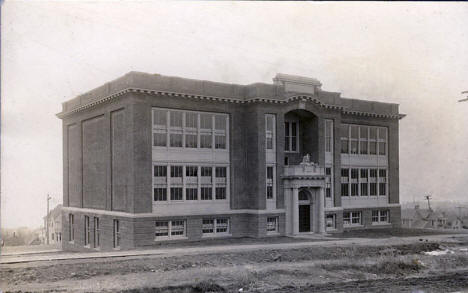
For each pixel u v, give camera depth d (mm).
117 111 43469
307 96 48094
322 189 48469
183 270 27797
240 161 46406
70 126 54094
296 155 50781
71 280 25000
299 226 48781
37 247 63906
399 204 60906
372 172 58938
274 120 46875
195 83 43656
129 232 39969
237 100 45938
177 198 42656
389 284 25078
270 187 46469
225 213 44969
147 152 40781
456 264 32156
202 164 44281
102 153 46156
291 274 27438
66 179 54625
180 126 43344
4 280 24781
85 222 49375
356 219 56969
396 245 38500
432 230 55781
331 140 51969
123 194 41906
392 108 60406
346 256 33812
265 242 40875
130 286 23766
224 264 29906
